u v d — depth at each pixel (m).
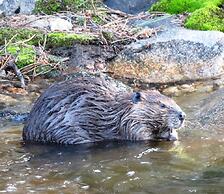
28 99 12.96
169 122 10.66
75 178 8.89
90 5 17.89
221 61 14.62
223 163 9.34
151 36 15.87
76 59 15.02
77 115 10.52
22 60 14.73
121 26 16.47
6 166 9.40
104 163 9.53
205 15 16.38
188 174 8.94
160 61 14.71
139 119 10.69
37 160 9.67
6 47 15.12
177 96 13.13
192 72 14.41
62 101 10.52
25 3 17.83
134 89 13.74
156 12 17.80
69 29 16.25
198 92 13.32
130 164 9.46
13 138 10.71
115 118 10.63
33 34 15.73
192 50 14.88
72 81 10.77
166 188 8.41
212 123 11.22
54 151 10.11
